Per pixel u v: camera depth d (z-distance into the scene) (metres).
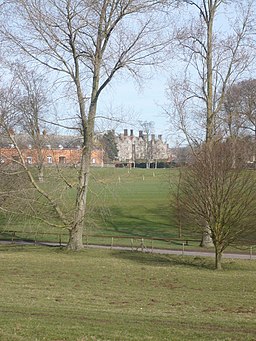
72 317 11.92
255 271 25.44
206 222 26.64
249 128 44.91
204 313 14.25
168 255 31.91
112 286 19.81
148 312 13.85
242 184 25.19
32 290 18.17
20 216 34.69
